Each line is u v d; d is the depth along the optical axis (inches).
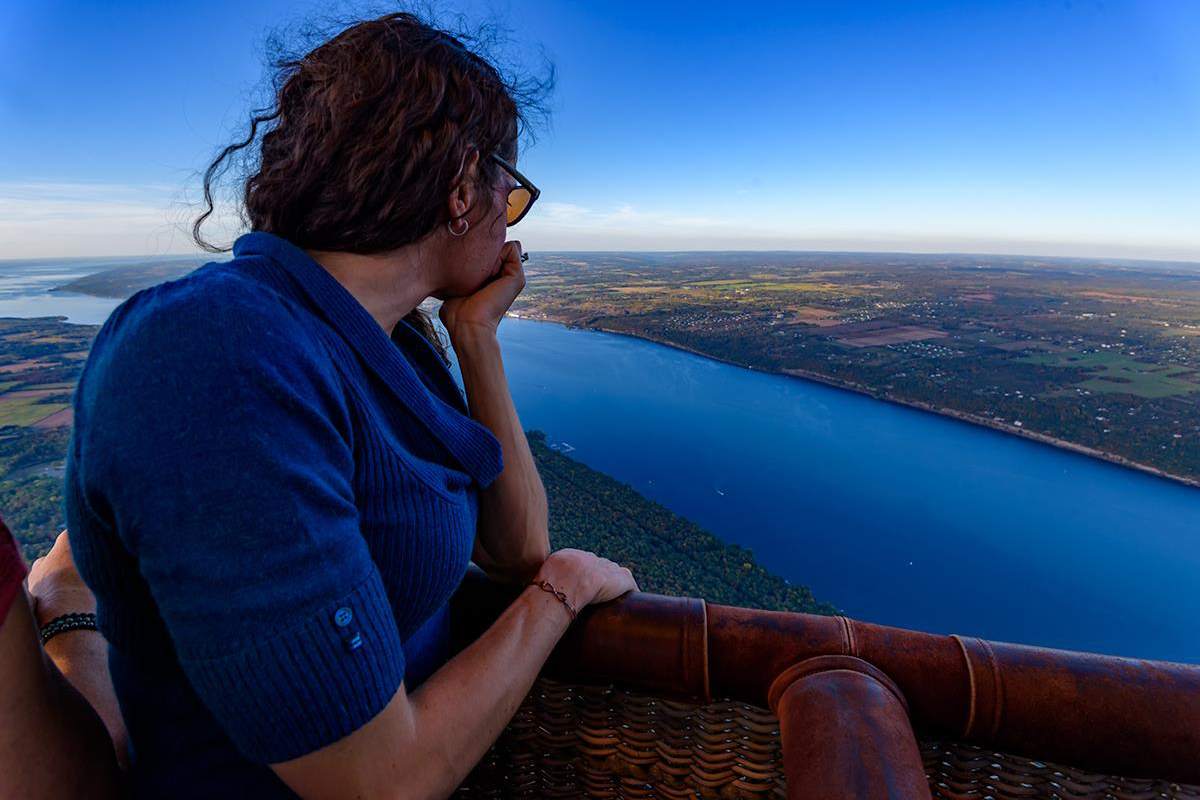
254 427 13.1
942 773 22.7
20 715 13.8
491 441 21.5
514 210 22.5
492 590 25.9
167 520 12.6
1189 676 20.1
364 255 18.4
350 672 13.8
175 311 13.5
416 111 16.9
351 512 15.0
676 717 25.0
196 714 16.5
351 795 14.6
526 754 27.2
